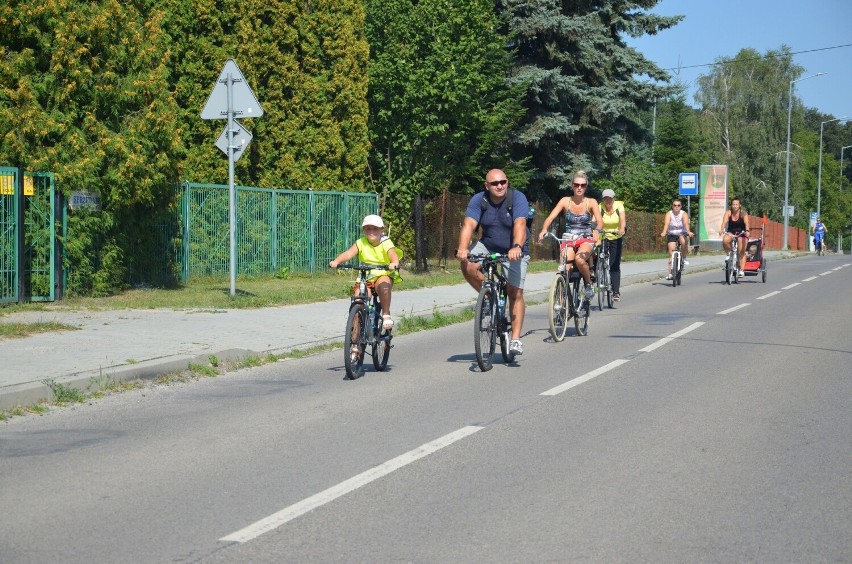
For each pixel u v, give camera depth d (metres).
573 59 40.53
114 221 18.36
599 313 19.45
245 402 9.88
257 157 26.75
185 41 25.14
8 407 9.12
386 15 31.56
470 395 10.27
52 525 5.86
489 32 34.84
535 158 41.56
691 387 10.76
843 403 9.79
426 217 29.27
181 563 5.20
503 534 5.68
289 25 26.95
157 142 18.42
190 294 19.41
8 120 16.58
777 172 83.88
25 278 17.11
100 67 17.70
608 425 8.72
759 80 85.12
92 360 11.23
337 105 28.08
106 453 7.67
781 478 6.91
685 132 65.94
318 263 26.80
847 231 124.69
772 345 14.40
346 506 6.25
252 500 6.39
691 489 6.62
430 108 30.89
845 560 5.26
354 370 11.33
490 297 11.96
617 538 5.61
